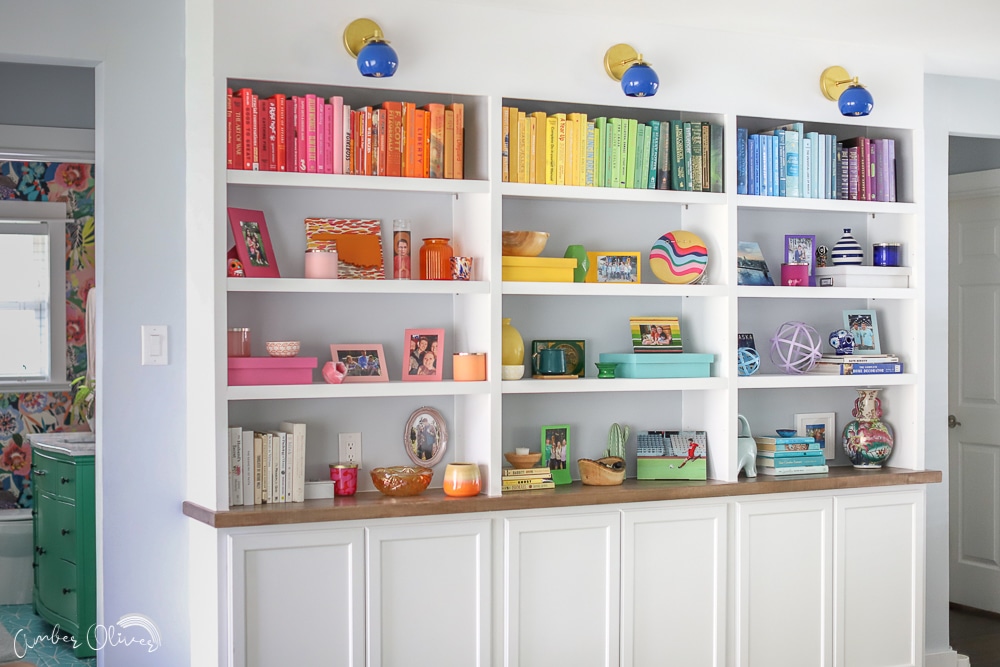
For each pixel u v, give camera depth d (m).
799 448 4.03
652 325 3.95
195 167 3.33
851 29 3.80
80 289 6.21
